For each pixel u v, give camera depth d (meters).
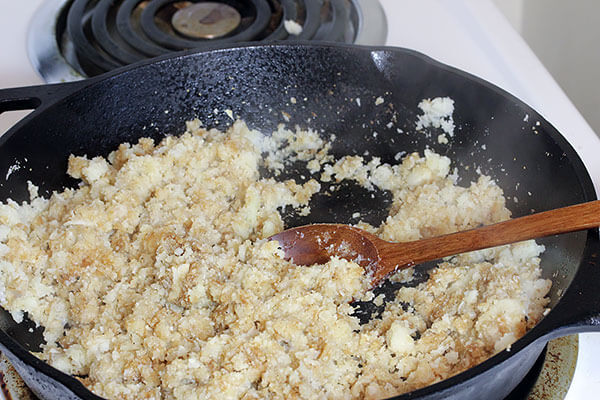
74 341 0.38
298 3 0.51
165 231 0.41
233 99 0.46
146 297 0.39
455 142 0.44
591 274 0.33
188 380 0.36
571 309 0.32
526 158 0.41
